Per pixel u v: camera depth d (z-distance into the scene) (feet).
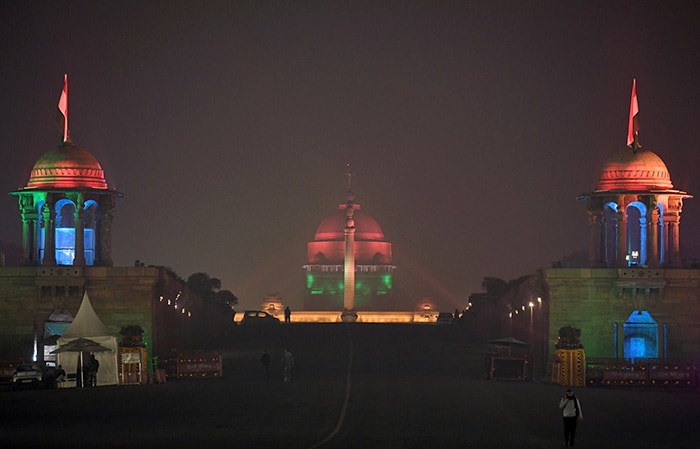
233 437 163.53
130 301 286.25
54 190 297.53
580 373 260.62
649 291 283.38
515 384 253.65
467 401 214.07
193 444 155.02
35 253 301.43
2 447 152.15
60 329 286.46
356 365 294.46
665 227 300.61
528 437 168.66
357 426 177.17
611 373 260.83
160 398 216.74
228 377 268.00
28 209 300.61
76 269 285.84
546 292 287.07
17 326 286.66
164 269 301.22
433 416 191.31
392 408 201.26
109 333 250.37
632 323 285.02
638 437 172.55
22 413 195.11
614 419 194.80
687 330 284.20
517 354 273.95
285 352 255.29
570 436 164.25
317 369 285.23
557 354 261.65
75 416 190.90
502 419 189.98
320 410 197.77
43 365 257.14
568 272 283.38
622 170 301.43
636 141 305.94
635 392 244.42
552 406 210.38
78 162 302.45
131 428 175.52
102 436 165.37
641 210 304.91
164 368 266.98
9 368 261.03
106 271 286.05
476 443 159.02
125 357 253.24
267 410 197.88
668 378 260.62
